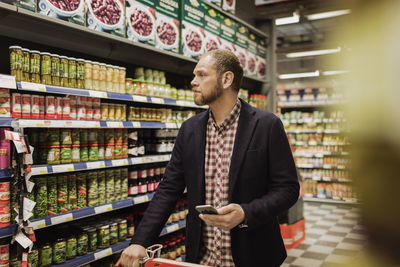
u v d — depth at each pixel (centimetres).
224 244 149
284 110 916
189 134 159
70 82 235
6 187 198
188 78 419
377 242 16
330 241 484
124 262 133
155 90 310
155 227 147
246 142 146
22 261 191
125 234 284
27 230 193
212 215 120
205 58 150
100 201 263
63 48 279
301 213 490
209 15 368
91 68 251
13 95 207
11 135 184
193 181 153
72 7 230
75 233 250
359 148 16
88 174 255
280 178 141
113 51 284
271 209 130
